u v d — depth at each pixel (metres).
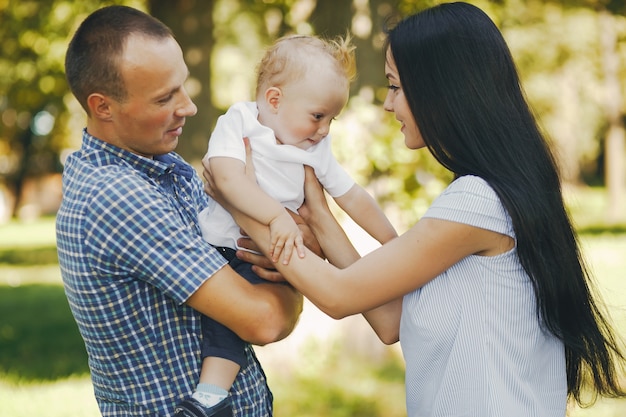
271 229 2.80
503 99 2.78
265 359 8.46
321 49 2.99
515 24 12.02
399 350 8.72
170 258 2.64
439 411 2.76
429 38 2.79
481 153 2.74
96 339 2.74
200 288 2.66
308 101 2.94
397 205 7.88
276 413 7.46
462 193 2.73
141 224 2.63
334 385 8.02
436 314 2.78
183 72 2.76
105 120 2.76
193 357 2.77
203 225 3.00
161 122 2.74
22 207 30.94
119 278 2.67
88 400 7.71
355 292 2.77
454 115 2.75
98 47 2.68
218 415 2.71
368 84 7.99
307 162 2.99
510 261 2.76
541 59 18.98
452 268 2.79
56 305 13.09
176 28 8.68
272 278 2.91
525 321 2.78
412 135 2.91
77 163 2.80
